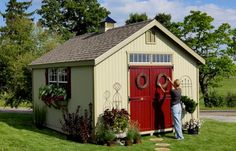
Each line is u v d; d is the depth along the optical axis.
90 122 12.88
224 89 46.78
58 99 14.45
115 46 12.97
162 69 14.55
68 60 14.30
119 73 13.32
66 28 48.94
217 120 19.70
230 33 31.12
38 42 24.97
